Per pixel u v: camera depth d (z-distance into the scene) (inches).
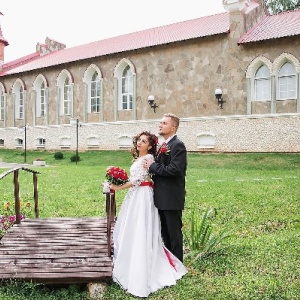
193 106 1007.6
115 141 1159.6
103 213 404.2
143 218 214.1
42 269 223.3
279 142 889.5
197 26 1068.5
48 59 1402.6
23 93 1419.8
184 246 281.9
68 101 1298.0
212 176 641.0
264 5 1062.4
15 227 299.4
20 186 580.4
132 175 217.6
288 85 894.4
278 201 434.6
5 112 1489.9
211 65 978.1
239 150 936.3
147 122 1085.8
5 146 1491.1
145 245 211.5
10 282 213.9
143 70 1091.9
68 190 537.0
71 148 1273.4
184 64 1018.7
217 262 248.5
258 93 931.3
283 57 888.3
